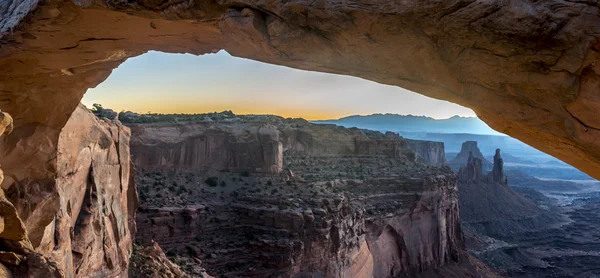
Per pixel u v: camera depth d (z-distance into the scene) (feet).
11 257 27.91
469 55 25.72
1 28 40.16
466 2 23.43
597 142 26.18
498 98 27.55
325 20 27.48
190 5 31.45
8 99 46.32
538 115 27.20
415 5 24.23
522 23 22.89
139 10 33.35
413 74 29.96
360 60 30.30
